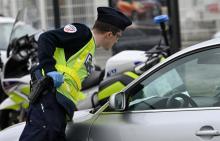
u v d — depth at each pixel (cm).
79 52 995
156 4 3025
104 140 916
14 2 3394
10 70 1614
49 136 956
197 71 888
